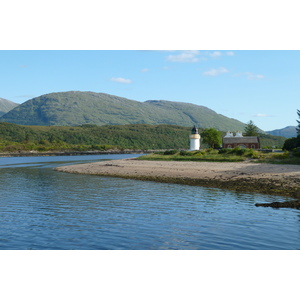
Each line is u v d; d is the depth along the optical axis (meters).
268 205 28.69
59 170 68.25
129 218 25.55
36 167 80.62
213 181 43.28
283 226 22.55
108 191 38.31
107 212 27.72
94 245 19.83
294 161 56.66
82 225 23.89
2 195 36.47
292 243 19.44
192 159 71.06
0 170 71.12
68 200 33.22
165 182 45.41
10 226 23.88
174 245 19.55
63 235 21.70
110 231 22.31
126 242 20.22
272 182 39.22
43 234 22.00
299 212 26.19
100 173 58.38
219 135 119.94
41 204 31.50
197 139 100.44
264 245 19.20
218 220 24.45
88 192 37.81
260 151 77.50
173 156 78.44
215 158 68.06
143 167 62.91
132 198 33.69
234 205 29.34
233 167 54.53
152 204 30.58
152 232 21.94
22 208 29.81
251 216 25.34
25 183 46.66
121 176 53.56
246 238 20.36
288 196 32.50
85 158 139.75
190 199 32.53
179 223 23.86
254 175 44.91
